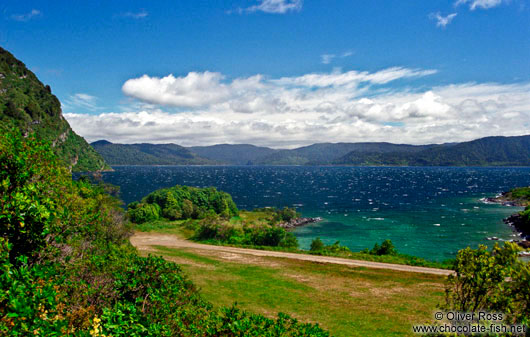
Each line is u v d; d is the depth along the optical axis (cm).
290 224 9456
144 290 1130
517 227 8250
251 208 13262
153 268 1222
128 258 1340
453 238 7488
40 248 892
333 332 1875
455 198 15288
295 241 5741
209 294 2528
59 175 1273
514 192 13912
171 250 4703
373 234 8169
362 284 2966
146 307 1039
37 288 607
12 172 974
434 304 2414
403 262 3888
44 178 1173
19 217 770
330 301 2475
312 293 2680
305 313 2200
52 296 606
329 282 3030
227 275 3212
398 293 2695
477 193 17350
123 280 1151
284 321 927
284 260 4006
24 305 530
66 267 1068
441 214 10794
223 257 4178
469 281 887
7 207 782
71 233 1173
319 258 4128
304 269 3550
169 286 1179
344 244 7275
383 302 2459
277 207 13350
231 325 893
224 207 9862
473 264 882
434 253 6362
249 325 893
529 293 757
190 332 943
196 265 3622
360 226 9200
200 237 6341
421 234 8012
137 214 7962
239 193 19288
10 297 530
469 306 888
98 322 693
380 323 2028
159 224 7775
